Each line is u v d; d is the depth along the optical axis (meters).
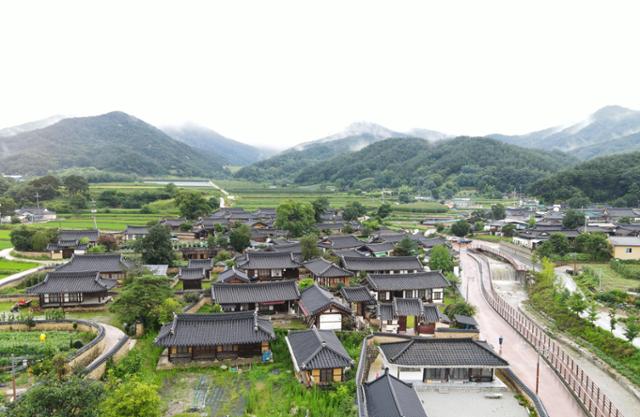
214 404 34.53
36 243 87.31
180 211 136.12
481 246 118.88
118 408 25.50
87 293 58.19
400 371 39.84
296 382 37.62
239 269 68.56
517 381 39.09
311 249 81.81
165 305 47.16
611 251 89.88
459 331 50.41
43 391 23.25
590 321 55.50
